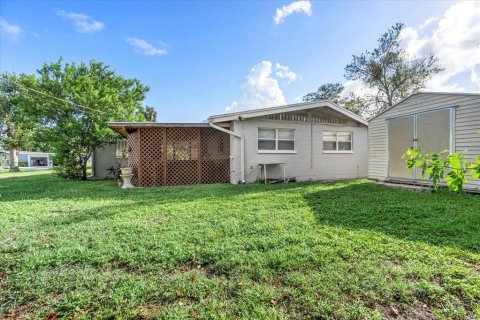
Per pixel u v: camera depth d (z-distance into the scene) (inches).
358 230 130.0
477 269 88.9
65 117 489.4
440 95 248.5
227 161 382.3
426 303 71.4
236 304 71.8
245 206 190.9
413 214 159.9
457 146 233.9
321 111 403.5
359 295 74.3
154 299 75.0
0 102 727.1
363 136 447.2
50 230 137.3
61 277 86.9
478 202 191.8
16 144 842.2
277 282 82.5
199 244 113.6
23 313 70.5
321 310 68.3
